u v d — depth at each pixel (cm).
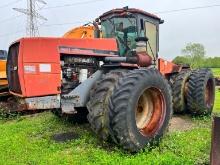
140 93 521
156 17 761
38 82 558
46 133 651
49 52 564
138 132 515
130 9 702
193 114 828
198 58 4919
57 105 563
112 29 721
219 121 369
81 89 564
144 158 478
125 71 552
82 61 607
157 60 793
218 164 367
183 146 547
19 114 839
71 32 780
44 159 488
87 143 566
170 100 584
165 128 570
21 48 558
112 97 508
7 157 509
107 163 457
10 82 630
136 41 652
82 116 696
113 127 504
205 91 810
